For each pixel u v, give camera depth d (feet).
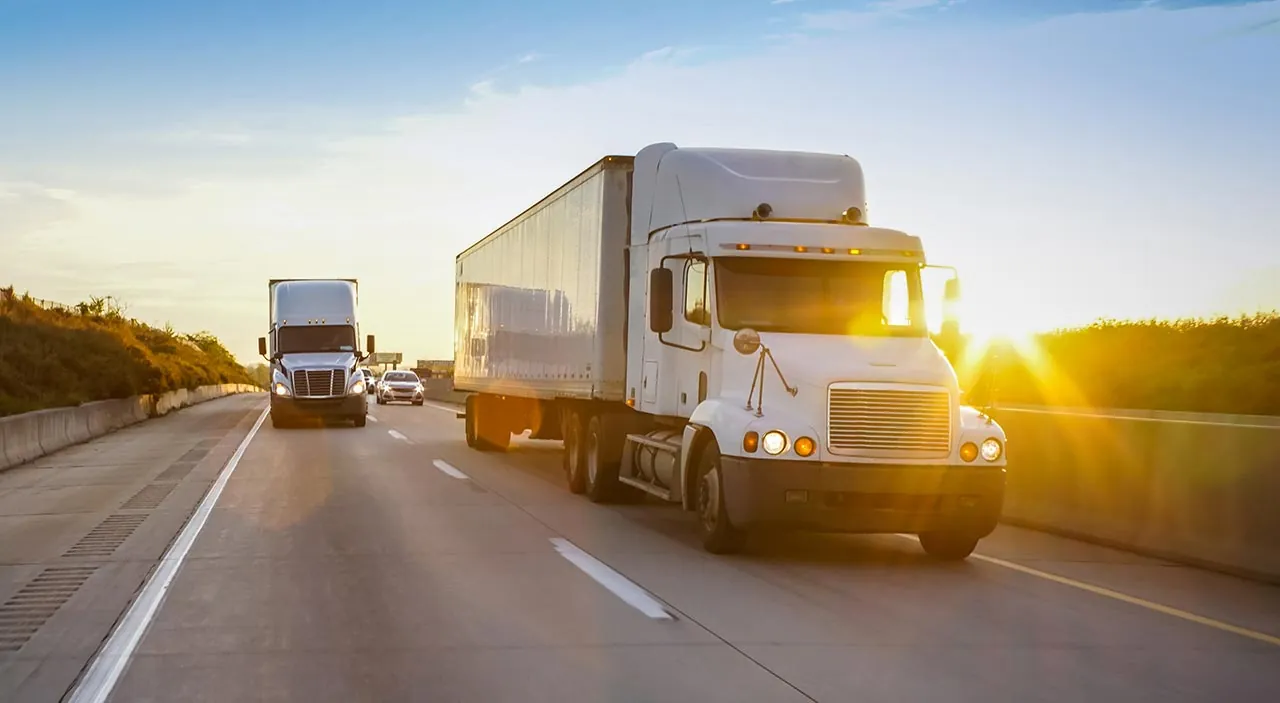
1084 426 40.91
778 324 36.40
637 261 45.80
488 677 20.63
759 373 34.58
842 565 34.06
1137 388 134.92
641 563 33.53
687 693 19.67
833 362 33.88
